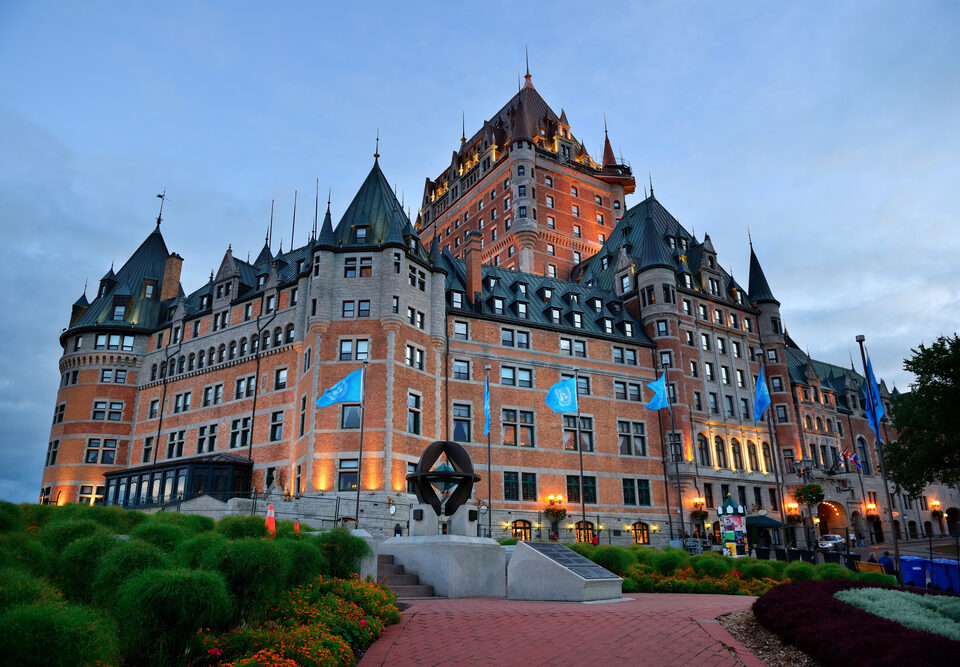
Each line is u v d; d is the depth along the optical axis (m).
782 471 70.06
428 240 113.50
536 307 62.56
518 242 87.94
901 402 35.00
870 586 17.16
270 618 13.45
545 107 109.19
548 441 56.09
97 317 67.88
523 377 57.16
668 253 70.00
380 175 57.12
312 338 49.16
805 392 78.75
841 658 11.09
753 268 77.81
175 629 10.61
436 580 21.58
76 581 12.70
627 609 17.44
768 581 26.33
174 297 71.88
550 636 13.80
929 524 86.31
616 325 66.25
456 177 111.00
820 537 71.62
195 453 58.59
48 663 7.76
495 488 52.19
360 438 45.12
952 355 31.75
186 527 20.47
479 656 12.28
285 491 49.66
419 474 23.44
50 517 20.84
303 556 15.57
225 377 59.22
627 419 60.97
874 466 83.88
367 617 14.30
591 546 30.61
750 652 12.91
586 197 97.75
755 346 74.00
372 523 42.25
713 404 67.12
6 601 9.04
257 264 66.75
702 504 60.59
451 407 52.44
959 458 32.25
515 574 20.78
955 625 12.20
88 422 63.84
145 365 66.88
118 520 20.94
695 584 25.36
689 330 67.81
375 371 47.22
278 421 53.16
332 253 50.53
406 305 50.12
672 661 12.05
